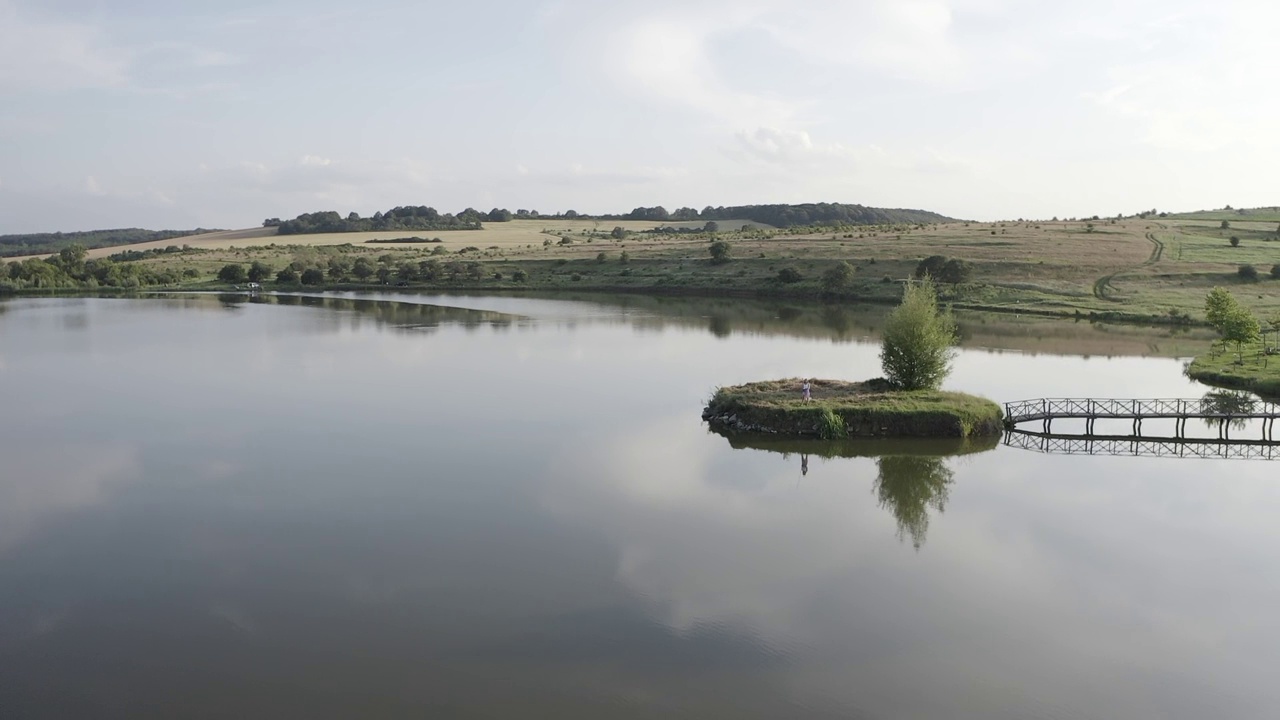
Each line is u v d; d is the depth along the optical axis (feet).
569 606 75.66
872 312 342.03
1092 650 69.15
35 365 207.31
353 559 86.07
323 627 71.72
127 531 93.86
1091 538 93.15
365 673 64.44
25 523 96.37
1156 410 143.74
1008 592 79.56
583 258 549.54
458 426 142.72
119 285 512.22
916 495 107.24
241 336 264.72
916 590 79.66
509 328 287.89
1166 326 289.94
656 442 131.95
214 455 124.26
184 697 61.26
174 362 211.82
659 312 344.28
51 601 76.89
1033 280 371.76
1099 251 423.64
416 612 74.43
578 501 103.65
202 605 75.92
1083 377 189.98
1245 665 67.10
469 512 99.60
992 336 264.93
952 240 487.61
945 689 63.10
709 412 147.33
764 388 152.97
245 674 64.39
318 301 410.52
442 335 267.80
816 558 86.89
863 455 125.49
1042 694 62.59
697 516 98.73
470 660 66.39
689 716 58.95
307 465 119.03
